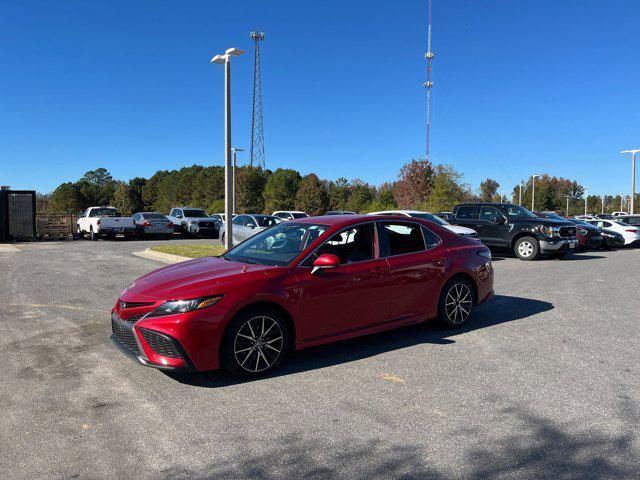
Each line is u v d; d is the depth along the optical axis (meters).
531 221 14.89
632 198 37.62
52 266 12.88
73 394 4.14
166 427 3.53
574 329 6.20
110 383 4.39
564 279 10.62
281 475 2.89
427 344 5.53
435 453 3.13
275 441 3.31
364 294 5.14
